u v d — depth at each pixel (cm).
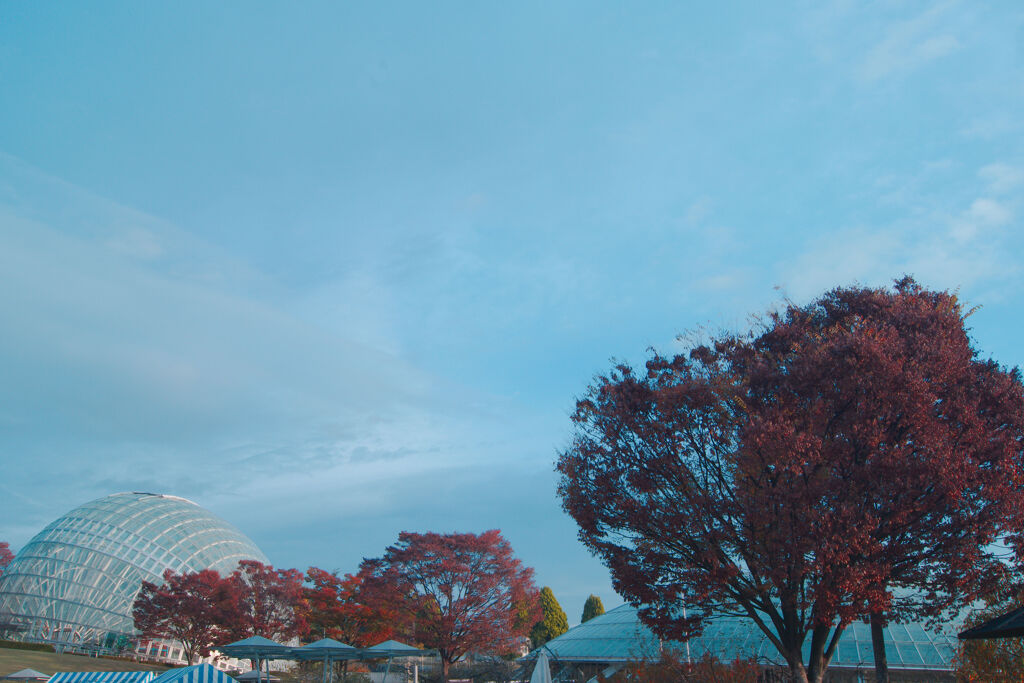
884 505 1642
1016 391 1675
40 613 6712
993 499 1574
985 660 1870
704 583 1741
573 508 1948
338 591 5847
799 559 1561
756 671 2150
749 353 1911
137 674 2725
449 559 5012
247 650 3775
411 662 5553
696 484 1852
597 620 4419
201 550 7819
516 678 4691
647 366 2033
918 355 1641
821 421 1659
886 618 1830
